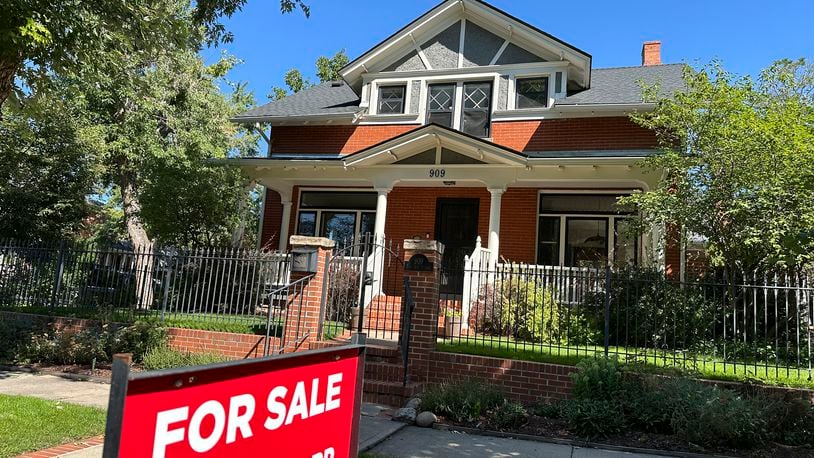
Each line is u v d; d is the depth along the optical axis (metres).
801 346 9.15
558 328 9.91
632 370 7.39
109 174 20.59
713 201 9.27
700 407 6.21
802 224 8.26
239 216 14.73
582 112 13.25
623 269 10.23
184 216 13.95
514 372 7.89
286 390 2.14
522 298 10.22
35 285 11.80
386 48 15.12
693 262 11.32
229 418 1.85
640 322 9.78
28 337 10.12
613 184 12.90
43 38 7.24
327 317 11.02
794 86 15.34
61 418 6.07
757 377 7.48
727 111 9.45
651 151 12.00
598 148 13.23
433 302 8.39
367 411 7.28
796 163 8.78
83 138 16.25
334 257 10.14
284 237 14.98
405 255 8.66
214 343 9.57
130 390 1.50
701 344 9.11
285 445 2.13
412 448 5.82
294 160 13.15
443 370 8.19
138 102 17.00
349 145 15.30
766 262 8.88
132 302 11.05
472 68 14.56
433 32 15.12
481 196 14.02
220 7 10.87
